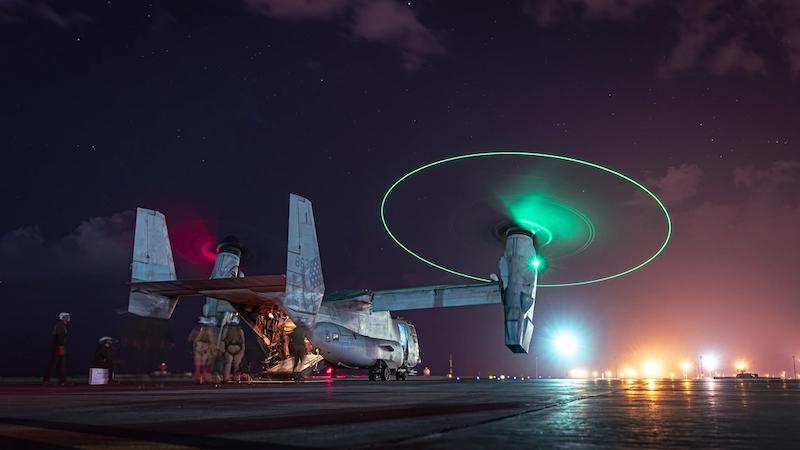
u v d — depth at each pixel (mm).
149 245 23688
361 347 26578
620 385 17719
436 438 3793
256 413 6047
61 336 17844
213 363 22016
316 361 27219
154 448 3445
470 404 7352
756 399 8797
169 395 10562
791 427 4535
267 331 24531
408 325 32406
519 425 4602
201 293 22391
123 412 6246
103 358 20422
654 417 5352
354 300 27250
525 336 26859
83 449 3406
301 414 5887
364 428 4438
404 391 12547
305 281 20438
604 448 3352
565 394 10422
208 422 5043
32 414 6020
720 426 4582
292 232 20219
